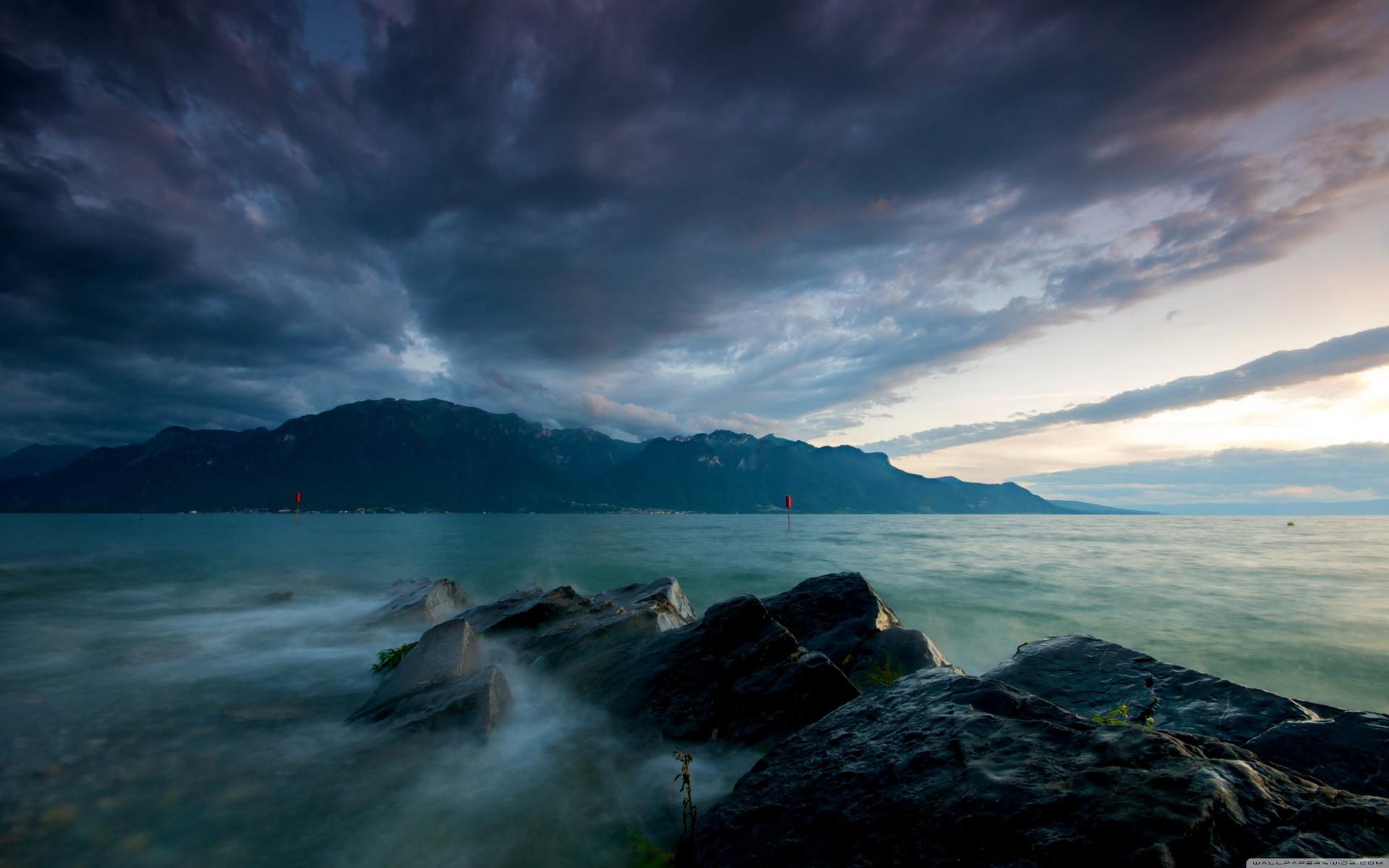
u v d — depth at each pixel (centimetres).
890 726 512
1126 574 3119
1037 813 343
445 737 742
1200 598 2353
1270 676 1385
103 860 521
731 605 945
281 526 12888
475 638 1120
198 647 1467
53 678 1177
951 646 1673
